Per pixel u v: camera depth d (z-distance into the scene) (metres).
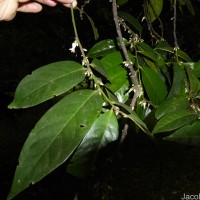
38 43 1.21
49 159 0.29
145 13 0.72
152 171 1.94
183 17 1.14
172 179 1.91
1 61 1.25
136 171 1.92
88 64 0.36
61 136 0.30
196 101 0.42
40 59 1.25
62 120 0.31
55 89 0.34
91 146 0.33
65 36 1.15
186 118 0.38
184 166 1.97
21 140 2.11
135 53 0.49
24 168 0.29
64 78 0.35
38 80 0.34
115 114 0.33
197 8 1.17
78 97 0.33
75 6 0.54
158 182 1.89
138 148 2.08
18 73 1.25
